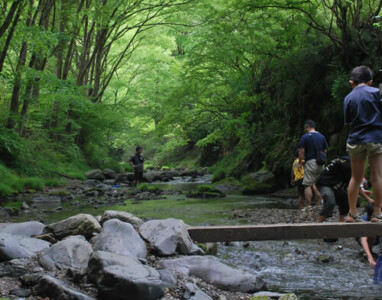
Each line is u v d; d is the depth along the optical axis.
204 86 18.03
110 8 17.30
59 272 3.38
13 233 4.61
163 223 4.48
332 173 5.77
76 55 24.34
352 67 11.57
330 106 12.24
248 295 3.48
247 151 17.80
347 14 12.84
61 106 20.92
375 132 3.74
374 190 3.90
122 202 11.22
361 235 4.09
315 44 13.28
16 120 15.40
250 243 5.70
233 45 15.41
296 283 3.96
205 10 17.58
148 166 37.81
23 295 2.99
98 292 2.98
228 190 15.40
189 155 36.44
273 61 15.25
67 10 18.48
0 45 13.69
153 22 22.95
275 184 13.61
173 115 19.36
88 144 25.94
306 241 5.78
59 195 12.88
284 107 15.29
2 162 15.11
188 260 3.91
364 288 3.78
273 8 13.44
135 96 27.69
